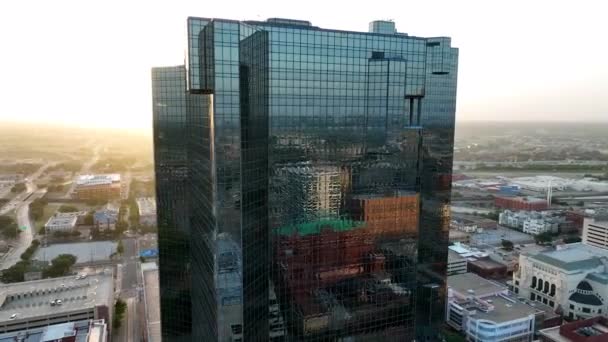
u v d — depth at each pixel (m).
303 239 115.81
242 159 92.25
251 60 95.88
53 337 165.25
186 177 135.12
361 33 120.19
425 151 166.50
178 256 138.00
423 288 173.75
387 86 122.44
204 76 90.75
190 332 139.00
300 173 114.69
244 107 92.88
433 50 159.50
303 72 113.56
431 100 163.12
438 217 173.12
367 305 125.50
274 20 119.25
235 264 94.06
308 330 117.88
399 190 127.19
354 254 122.12
